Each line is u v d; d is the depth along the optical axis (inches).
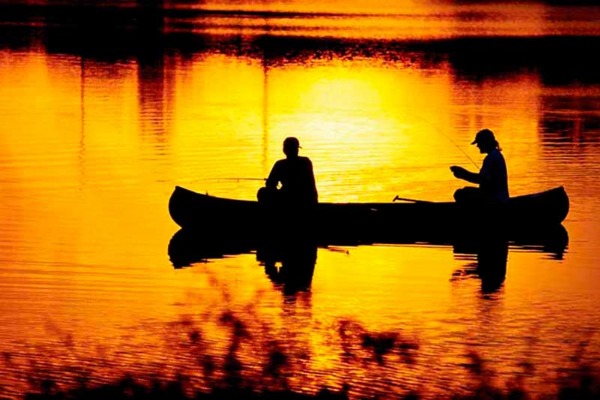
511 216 2704.2
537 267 2407.7
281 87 5497.1
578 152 3759.8
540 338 1887.3
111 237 2586.1
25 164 3380.9
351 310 2054.6
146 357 1729.8
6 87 5196.9
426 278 2310.5
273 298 2124.8
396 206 2706.7
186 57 6884.8
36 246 2486.5
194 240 2596.0
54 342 1827.0
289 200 2699.3
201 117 4431.6
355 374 1647.4
